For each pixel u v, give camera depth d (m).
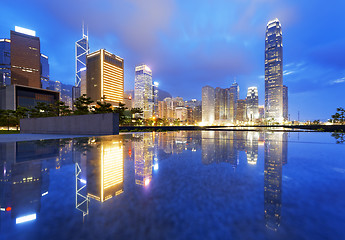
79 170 3.51
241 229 1.45
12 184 2.64
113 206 1.89
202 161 4.32
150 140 10.76
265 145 7.61
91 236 1.37
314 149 6.25
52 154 5.51
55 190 2.39
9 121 64.25
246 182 2.68
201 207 1.86
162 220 1.61
